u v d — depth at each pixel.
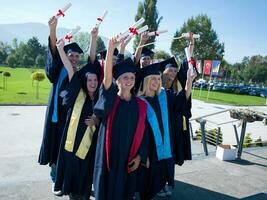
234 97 32.66
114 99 3.35
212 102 24.50
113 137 3.40
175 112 4.44
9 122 10.91
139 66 5.24
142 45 4.82
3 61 73.94
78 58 4.53
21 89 22.89
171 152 4.02
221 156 6.23
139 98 3.63
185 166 5.76
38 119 11.88
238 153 6.34
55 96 4.33
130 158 3.51
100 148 3.43
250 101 29.56
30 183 4.68
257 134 13.12
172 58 4.52
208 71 27.58
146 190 4.00
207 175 5.39
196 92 34.16
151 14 37.66
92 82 3.82
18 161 6.07
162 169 3.99
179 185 4.92
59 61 4.32
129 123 3.44
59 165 3.93
